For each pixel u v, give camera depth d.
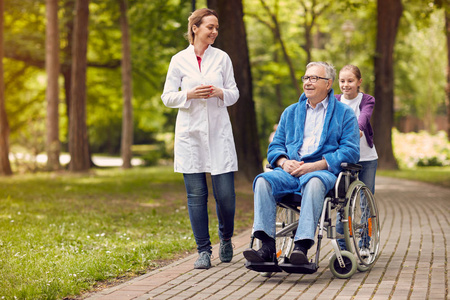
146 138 50.12
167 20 19.28
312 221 4.39
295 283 4.44
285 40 31.03
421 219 8.30
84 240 6.45
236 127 12.83
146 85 28.67
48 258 5.28
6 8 23.64
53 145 19.52
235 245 6.26
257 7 25.81
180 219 8.38
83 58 19.23
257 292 4.15
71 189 13.20
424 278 4.44
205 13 5.17
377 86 22.27
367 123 5.31
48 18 19.00
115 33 26.48
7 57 23.75
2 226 7.41
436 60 40.78
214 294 4.12
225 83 5.29
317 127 4.88
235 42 12.70
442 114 57.38
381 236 6.69
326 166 4.68
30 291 4.00
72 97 19.31
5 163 18.75
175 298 4.00
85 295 4.15
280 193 4.55
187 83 5.16
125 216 8.72
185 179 5.21
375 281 4.40
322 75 4.80
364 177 5.40
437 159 26.06
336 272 4.58
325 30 31.62
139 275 4.83
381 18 22.00
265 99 32.16
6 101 28.73
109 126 39.62
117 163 33.78
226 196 5.19
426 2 20.53
